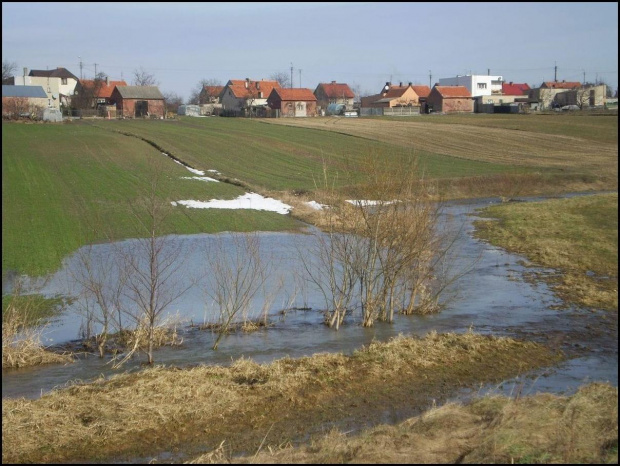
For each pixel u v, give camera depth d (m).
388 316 18.19
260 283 20.36
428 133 73.75
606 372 13.34
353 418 11.12
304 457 8.94
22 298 18.59
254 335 16.53
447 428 9.67
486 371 13.43
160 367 13.40
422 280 18.80
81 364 14.23
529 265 24.62
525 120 86.19
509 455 8.48
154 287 15.14
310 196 39.50
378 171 18.36
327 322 17.53
